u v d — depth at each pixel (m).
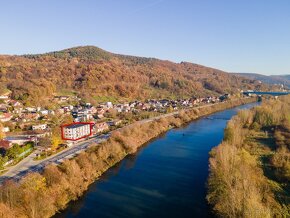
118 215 77.19
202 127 199.75
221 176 83.38
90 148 119.44
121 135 138.88
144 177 103.94
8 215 64.38
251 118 186.00
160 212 79.00
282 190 85.31
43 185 79.19
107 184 97.19
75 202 84.25
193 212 79.12
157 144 151.00
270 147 131.38
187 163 119.81
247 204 63.06
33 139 133.25
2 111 190.50
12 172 95.81
